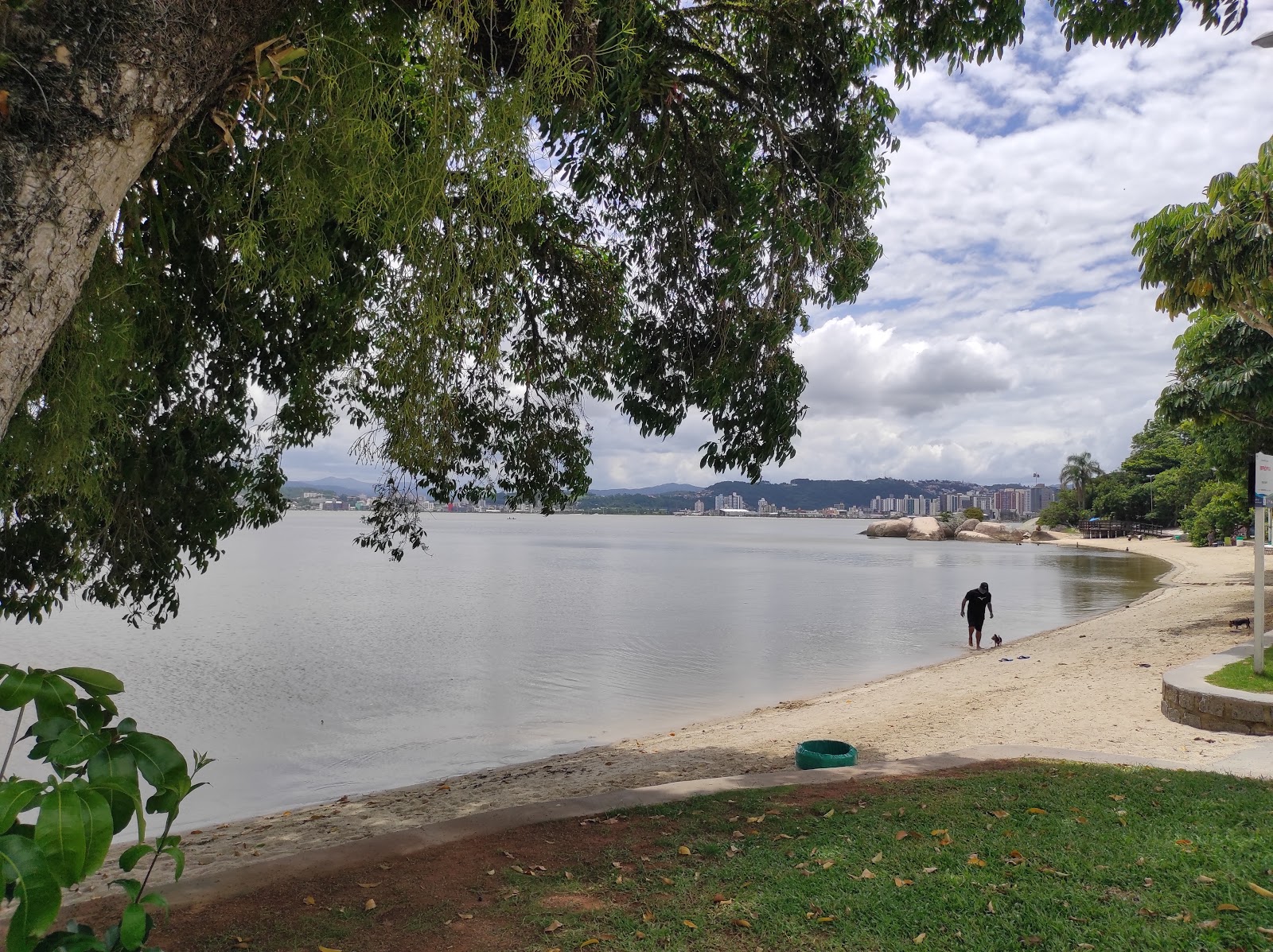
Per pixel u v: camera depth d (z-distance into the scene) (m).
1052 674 15.58
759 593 43.56
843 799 6.50
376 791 11.11
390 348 4.86
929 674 17.98
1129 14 6.54
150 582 7.46
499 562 75.06
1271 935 3.94
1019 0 6.76
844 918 4.33
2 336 2.09
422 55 4.73
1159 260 11.30
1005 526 145.50
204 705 16.41
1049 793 6.38
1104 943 3.96
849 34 7.65
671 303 8.37
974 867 4.89
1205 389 17.56
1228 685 10.21
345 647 24.16
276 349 7.41
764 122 7.45
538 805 6.52
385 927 4.39
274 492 8.49
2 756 13.06
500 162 4.28
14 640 25.41
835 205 7.51
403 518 9.68
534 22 4.17
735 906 4.52
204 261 6.35
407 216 4.23
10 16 2.14
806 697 17.11
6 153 2.11
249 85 3.39
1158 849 5.07
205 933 4.32
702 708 16.48
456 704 16.77
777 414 7.98
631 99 6.35
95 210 2.29
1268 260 10.29
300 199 4.19
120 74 2.27
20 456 4.18
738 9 7.49
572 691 18.09
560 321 9.12
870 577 55.78
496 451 9.46
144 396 6.48
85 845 1.72
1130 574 52.78
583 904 4.65
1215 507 71.12
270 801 10.84
